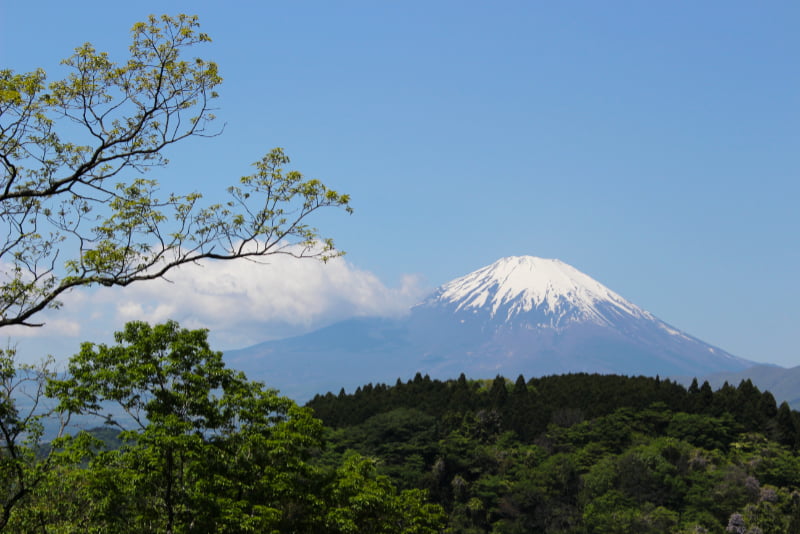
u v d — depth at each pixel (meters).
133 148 21.53
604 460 142.50
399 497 44.69
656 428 164.00
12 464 25.52
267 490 33.84
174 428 29.00
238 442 34.19
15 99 19.42
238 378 36.44
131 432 29.47
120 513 30.02
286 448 35.66
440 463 145.25
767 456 149.75
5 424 25.39
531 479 140.00
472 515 135.50
